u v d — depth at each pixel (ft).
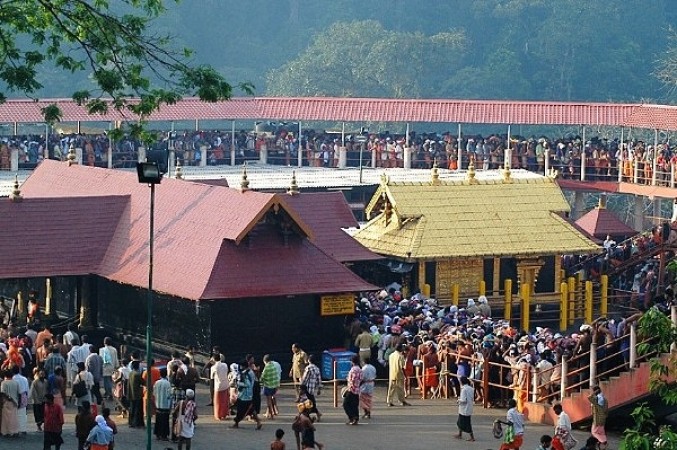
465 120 373.20
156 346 232.12
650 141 513.45
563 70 627.05
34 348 215.72
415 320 231.91
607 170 365.61
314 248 232.73
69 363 203.92
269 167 384.06
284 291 224.74
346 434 190.39
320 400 212.23
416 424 196.85
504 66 609.83
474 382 210.38
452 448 183.83
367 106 383.45
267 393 197.16
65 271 239.71
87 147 360.89
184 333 226.79
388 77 594.24
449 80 600.80
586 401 198.49
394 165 383.24
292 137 396.16
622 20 651.25
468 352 212.64
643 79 635.25
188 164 382.01
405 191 278.05
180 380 186.70
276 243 230.27
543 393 204.95
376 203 281.33
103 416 166.30
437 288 271.90
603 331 206.18
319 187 342.64
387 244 273.13
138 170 169.07
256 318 225.15
